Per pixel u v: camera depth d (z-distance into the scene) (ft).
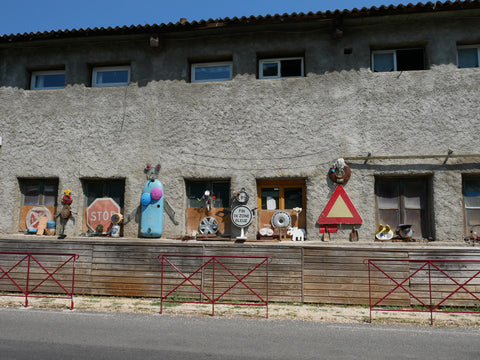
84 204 32.63
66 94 33.35
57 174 32.40
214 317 21.22
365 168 29.12
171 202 30.86
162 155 31.48
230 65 32.86
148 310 22.59
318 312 22.53
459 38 29.55
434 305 23.71
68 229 31.63
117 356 14.56
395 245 27.68
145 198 30.40
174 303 24.52
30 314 21.22
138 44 33.17
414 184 29.71
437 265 24.04
